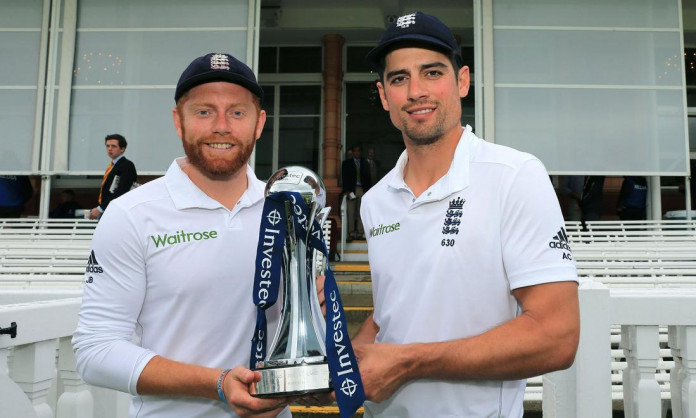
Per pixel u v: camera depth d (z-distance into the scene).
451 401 1.24
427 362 1.12
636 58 7.21
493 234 1.19
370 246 1.39
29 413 1.53
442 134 1.26
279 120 11.27
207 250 1.26
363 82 11.27
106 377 1.19
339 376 1.06
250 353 1.29
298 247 1.19
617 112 7.18
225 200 1.31
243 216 1.31
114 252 1.24
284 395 1.06
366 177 9.51
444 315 1.21
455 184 1.23
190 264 1.25
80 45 7.48
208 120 1.24
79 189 8.78
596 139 7.15
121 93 7.41
